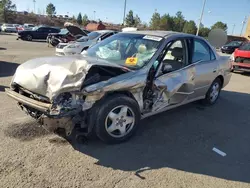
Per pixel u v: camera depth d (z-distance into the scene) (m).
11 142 3.51
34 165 3.04
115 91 3.52
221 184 2.99
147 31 4.88
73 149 3.45
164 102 4.25
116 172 3.04
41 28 26.03
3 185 2.65
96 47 4.73
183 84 4.47
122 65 3.93
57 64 3.43
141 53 4.14
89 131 3.41
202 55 5.22
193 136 4.20
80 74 3.14
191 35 4.97
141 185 2.83
